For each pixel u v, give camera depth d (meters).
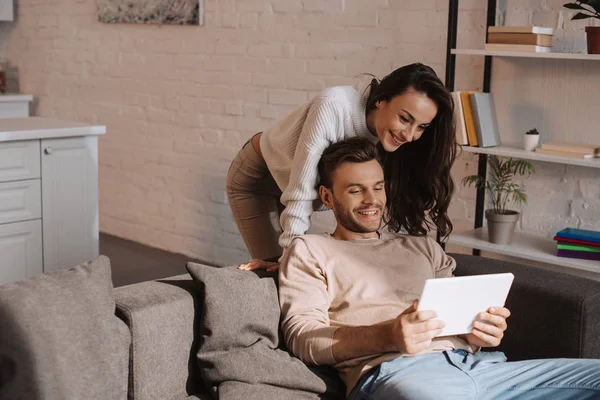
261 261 2.11
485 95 3.02
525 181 3.17
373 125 2.19
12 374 1.52
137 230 4.75
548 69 3.03
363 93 2.21
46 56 5.20
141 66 4.54
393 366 1.82
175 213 4.49
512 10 3.08
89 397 1.57
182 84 4.33
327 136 2.13
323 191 2.14
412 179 2.34
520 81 3.11
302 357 1.89
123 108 4.70
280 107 3.89
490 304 1.84
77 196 3.12
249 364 1.80
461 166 3.31
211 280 1.83
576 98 2.97
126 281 3.96
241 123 4.07
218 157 4.20
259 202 2.76
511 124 3.16
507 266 2.25
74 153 3.09
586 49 2.92
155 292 1.83
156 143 4.53
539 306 2.09
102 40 4.76
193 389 1.86
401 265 2.07
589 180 3.01
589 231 2.86
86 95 4.95
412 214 2.36
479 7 3.16
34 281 1.62
